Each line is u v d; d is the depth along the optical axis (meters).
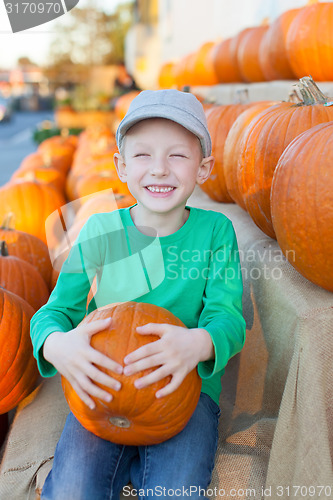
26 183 3.78
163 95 1.51
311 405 1.42
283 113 1.92
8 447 1.67
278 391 1.68
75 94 12.02
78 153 5.97
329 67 2.94
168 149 1.50
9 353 1.73
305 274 1.60
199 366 1.40
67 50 16.81
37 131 9.73
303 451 1.41
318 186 1.49
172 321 1.40
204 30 8.02
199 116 1.53
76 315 1.60
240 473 1.52
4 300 1.80
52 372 1.47
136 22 15.67
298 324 1.47
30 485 1.55
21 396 1.83
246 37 4.05
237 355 1.93
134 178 1.54
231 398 1.93
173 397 1.29
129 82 15.50
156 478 1.34
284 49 3.20
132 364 1.25
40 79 26.72
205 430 1.46
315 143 1.55
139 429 1.33
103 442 1.43
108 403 1.26
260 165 1.90
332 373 1.47
